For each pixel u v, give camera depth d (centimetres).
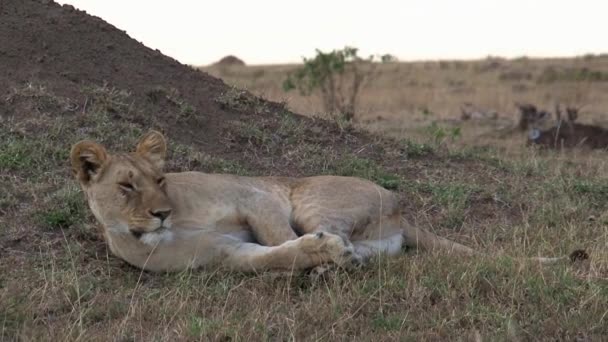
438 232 1256
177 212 1002
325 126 1586
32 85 1428
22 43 1523
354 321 895
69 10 1639
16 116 1366
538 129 2392
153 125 1435
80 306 932
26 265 1045
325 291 966
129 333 871
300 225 1072
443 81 5775
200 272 1022
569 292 961
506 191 1418
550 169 1595
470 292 963
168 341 848
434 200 1358
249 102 1596
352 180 1109
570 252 1134
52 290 965
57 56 1527
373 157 1521
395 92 4603
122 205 981
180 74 1614
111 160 997
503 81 5728
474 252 1099
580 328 871
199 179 1042
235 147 1461
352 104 2953
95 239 1122
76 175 1009
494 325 886
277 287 980
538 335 865
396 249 1115
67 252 1074
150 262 1019
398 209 1121
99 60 1558
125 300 957
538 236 1198
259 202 1045
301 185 1106
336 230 1060
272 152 1462
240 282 1002
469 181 1465
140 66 1588
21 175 1241
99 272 1045
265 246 1027
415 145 1590
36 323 900
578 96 4134
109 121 1402
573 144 2311
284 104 1638
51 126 1346
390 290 968
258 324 872
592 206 1395
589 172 1605
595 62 8106
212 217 1018
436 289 967
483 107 3900
